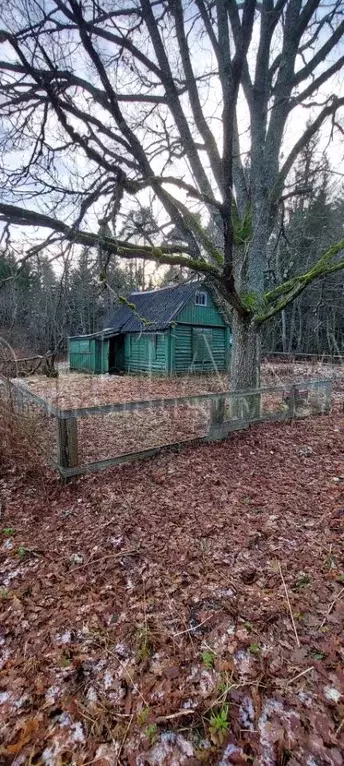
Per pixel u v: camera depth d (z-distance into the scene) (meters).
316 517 3.24
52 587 2.48
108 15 3.99
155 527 3.16
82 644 2.01
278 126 6.15
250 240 5.67
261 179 6.02
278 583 2.42
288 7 5.60
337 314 19.31
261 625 2.07
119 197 4.24
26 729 1.56
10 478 4.18
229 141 3.93
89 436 5.91
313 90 5.93
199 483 4.02
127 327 16.83
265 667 1.81
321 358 17.86
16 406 4.61
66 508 3.55
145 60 4.87
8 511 3.55
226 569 2.58
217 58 5.37
